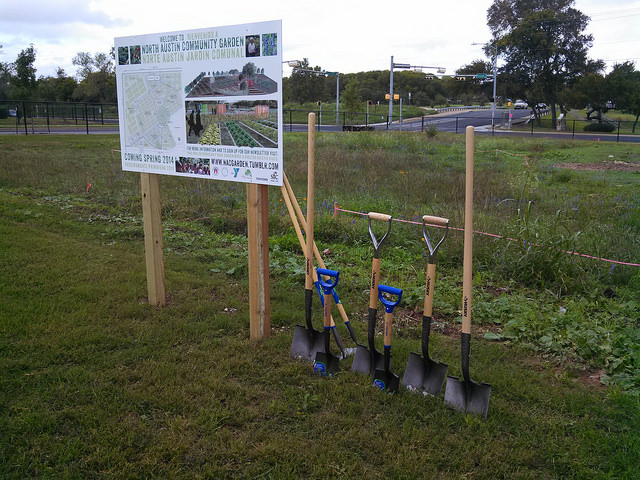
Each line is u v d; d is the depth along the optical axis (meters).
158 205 5.03
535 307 5.29
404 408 3.44
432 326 5.00
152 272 5.10
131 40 4.75
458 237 7.36
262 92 3.93
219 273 6.39
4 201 9.94
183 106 4.48
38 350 4.12
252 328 4.40
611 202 10.97
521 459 2.98
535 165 19.16
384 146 24.97
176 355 4.11
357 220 9.03
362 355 3.91
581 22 58.75
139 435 3.10
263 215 4.26
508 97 70.12
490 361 4.28
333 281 3.92
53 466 2.86
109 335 4.42
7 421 3.19
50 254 6.77
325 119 63.12
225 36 4.06
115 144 24.16
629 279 6.25
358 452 3.03
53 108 50.31
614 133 49.47
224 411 3.33
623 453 3.01
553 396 3.66
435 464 2.95
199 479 2.76
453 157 21.67
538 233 6.63
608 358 4.18
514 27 61.91
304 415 3.35
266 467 2.87
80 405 3.40
